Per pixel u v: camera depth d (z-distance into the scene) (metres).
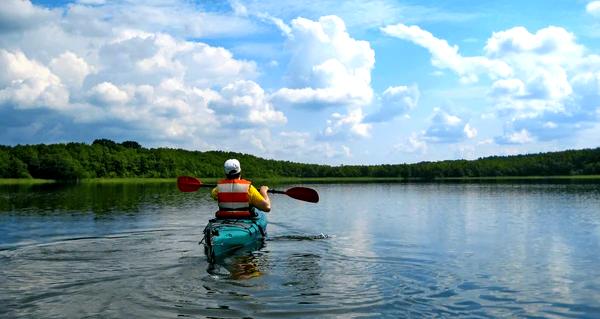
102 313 4.92
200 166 113.94
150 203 21.42
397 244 9.44
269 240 9.87
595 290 6.01
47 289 5.77
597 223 13.17
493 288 6.04
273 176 112.75
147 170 102.75
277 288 5.82
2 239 9.98
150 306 5.12
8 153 85.31
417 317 4.88
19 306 5.16
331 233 11.09
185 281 6.12
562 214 15.80
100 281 6.12
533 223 13.26
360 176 111.75
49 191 35.78
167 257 7.78
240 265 7.11
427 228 12.14
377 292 5.71
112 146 111.75
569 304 5.43
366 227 12.33
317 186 50.69
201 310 4.99
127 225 12.48
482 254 8.40
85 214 15.69
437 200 23.69
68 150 97.19
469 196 27.02
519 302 5.48
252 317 4.80
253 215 9.27
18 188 43.25
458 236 10.65
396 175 106.44
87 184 60.59
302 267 7.02
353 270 6.86
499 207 18.86
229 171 9.09
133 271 6.68
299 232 11.26
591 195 26.69
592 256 8.26
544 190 33.78
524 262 7.71
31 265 7.18
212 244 7.68
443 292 5.79
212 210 17.36
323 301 5.32
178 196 27.88
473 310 5.16
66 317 4.81
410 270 6.95
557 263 7.65
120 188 43.38
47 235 10.58
